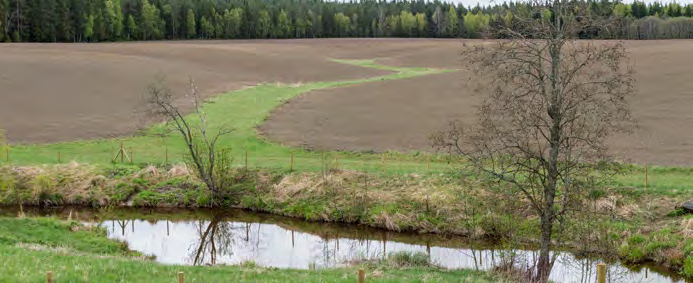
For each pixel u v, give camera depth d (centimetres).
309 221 3356
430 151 4491
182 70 8144
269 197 3622
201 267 1878
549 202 2152
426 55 11012
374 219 3231
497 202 2645
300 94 6831
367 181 3666
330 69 8969
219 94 6706
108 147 4703
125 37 16688
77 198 3628
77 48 9869
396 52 11906
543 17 2034
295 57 10031
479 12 19125
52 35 13888
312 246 2878
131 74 7588
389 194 3438
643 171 3581
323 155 4519
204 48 10431
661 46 9050
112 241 2783
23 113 5766
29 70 7400
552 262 2161
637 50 8712
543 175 2177
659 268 2452
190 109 5966
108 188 3738
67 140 4909
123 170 3978
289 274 1848
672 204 2900
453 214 3123
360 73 8662
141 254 2670
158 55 9425
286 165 4122
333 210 3366
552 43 2008
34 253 1862
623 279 2322
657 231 2670
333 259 2622
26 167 3875
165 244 2894
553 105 2050
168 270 1783
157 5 17762
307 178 3747
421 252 2533
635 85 6469
